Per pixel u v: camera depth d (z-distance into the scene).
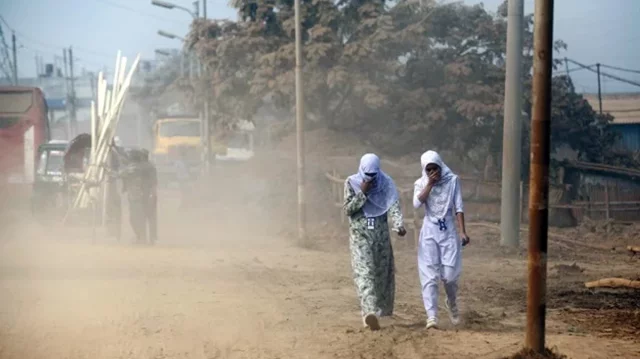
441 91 66.38
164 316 24.28
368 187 22.39
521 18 45.25
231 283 31.20
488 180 56.75
